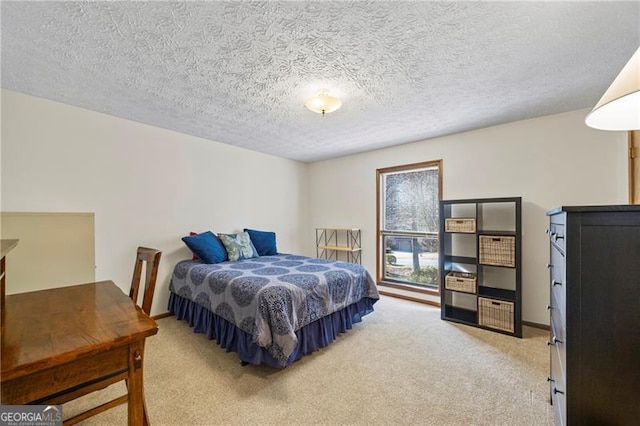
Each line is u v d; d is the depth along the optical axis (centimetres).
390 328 285
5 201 224
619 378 93
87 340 91
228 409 163
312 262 327
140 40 158
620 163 243
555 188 274
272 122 299
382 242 420
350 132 335
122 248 288
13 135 227
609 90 95
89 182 266
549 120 277
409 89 221
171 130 327
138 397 98
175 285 313
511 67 188
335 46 164
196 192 354
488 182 314
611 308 94
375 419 155
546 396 174
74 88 220
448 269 321
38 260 214
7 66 186
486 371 203
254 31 150
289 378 195
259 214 434
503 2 129
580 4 130
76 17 138
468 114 276
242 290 223
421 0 128
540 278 282
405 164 386
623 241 92
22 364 76
